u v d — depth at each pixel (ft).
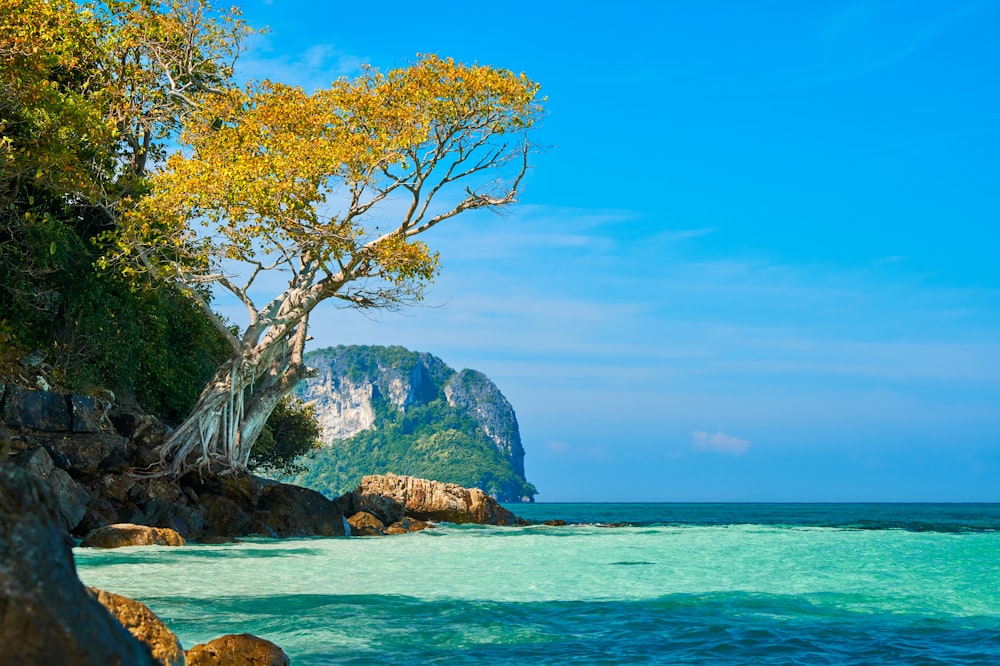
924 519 261.44
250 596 49.70
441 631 39.68
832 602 50.42
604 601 50.19
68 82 120.16
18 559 13.91
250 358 115.14
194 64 131.64
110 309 114.01
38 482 15.61
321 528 113.09
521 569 68.95
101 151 110.01
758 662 34.35
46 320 107.45
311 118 115.44
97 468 96.32
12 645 13.12
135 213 102.83
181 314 136.77
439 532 125.59
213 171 103.86
